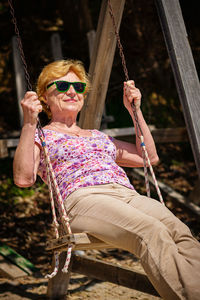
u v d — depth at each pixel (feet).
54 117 10.24
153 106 27.09
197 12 31.99
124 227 7.80
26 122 8.93
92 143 9.63
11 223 18.16
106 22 12.14
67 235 8.04
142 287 9.83
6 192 19.97
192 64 10.74
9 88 26.37
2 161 21.75
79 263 11.47
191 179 23.76
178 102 28.30
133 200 8.70
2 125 24.09
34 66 26.04
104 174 9.00
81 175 8.95
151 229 7.57
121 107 25.99
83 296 12.67
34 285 13.58
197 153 10.15
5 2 31.96
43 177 9.56
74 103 10.15
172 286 6.88
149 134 10.41
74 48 27.30
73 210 8.53
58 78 10.19
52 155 9.30
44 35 29.71
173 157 25.52
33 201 19.93
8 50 27.89
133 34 29.14
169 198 20.49
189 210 19.35
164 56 29.48
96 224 8.14
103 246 8.59
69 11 26.81
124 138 20.01
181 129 20.45
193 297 6.66
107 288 13.33
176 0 11.23
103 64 12.69
